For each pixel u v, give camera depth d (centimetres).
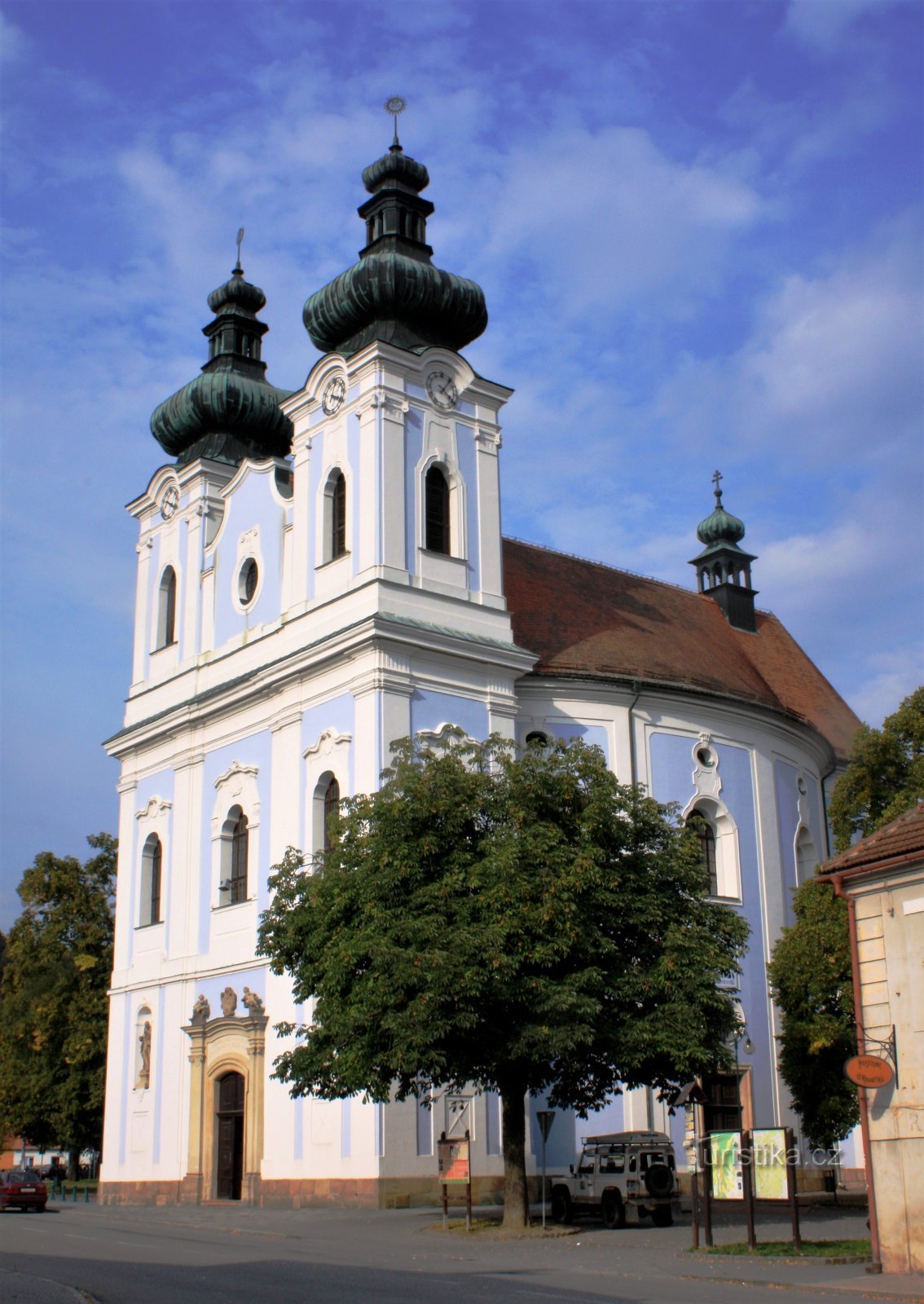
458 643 4012
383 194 4512
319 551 4200
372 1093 2764
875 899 2344
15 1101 6131
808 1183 4512
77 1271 2062
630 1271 2152
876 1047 2294
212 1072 4159
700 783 4584
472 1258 2362
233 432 5003
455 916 2750
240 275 5234
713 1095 4362
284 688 4178
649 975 2866
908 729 3844
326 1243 2666
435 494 4225
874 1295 1848
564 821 2961
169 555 4988
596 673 4381
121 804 4903
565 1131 3922
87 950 6147
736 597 5794
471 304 4391
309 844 3956
